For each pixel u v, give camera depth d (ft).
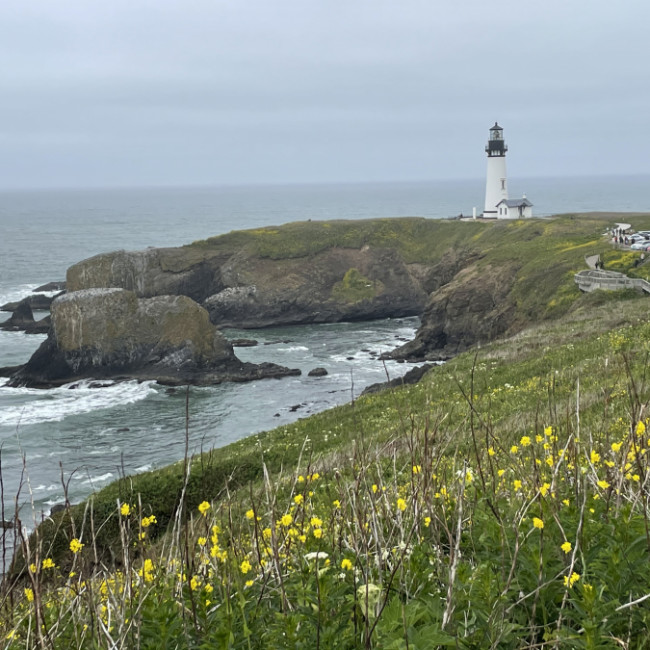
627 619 12.81
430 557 16.33
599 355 86.63
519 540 15.56
